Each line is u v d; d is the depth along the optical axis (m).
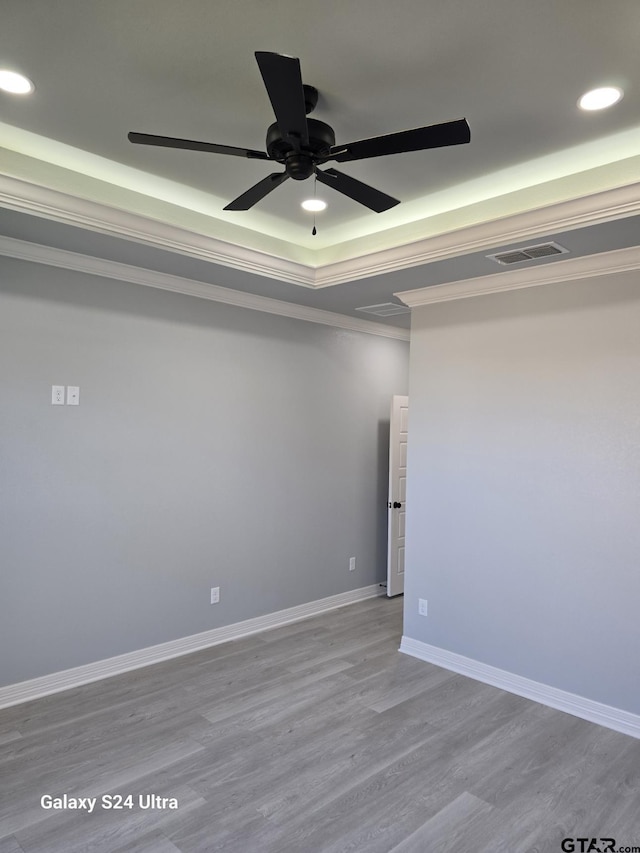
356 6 1.81
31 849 2.23
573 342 3.47
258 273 3.89
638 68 2.13
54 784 2.63
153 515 3.99
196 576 4.25
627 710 3.20
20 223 2.99
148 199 3.44
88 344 3.66
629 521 3.23
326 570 5.24
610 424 3.32
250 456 4.59
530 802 2.57
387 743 3.03
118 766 2.78
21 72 2.21
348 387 5.41
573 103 2.37
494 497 3.81
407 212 3.61
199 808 2.48
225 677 3.80
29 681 3.44
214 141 2.75
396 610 5.28
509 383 3.76
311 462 5.07
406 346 6.03
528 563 3.64
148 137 2.04
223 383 4.39
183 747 2.96
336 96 2.32
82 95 2.37
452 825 2.41
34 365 3.44
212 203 3.53
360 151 2.08
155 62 2.13
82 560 3.65
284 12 1.85
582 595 3.40
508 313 3.77
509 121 2.51
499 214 3.32
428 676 3.89
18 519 3.38
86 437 3.66
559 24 1.88
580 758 2.92
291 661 4.09
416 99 2.34
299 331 4.95
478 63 2.10
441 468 4.11
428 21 1.88
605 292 3.34
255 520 4.63
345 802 2.54
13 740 3.00
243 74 2.20
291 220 3.78
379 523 5.79
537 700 3.55
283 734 3.10
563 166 2.95
